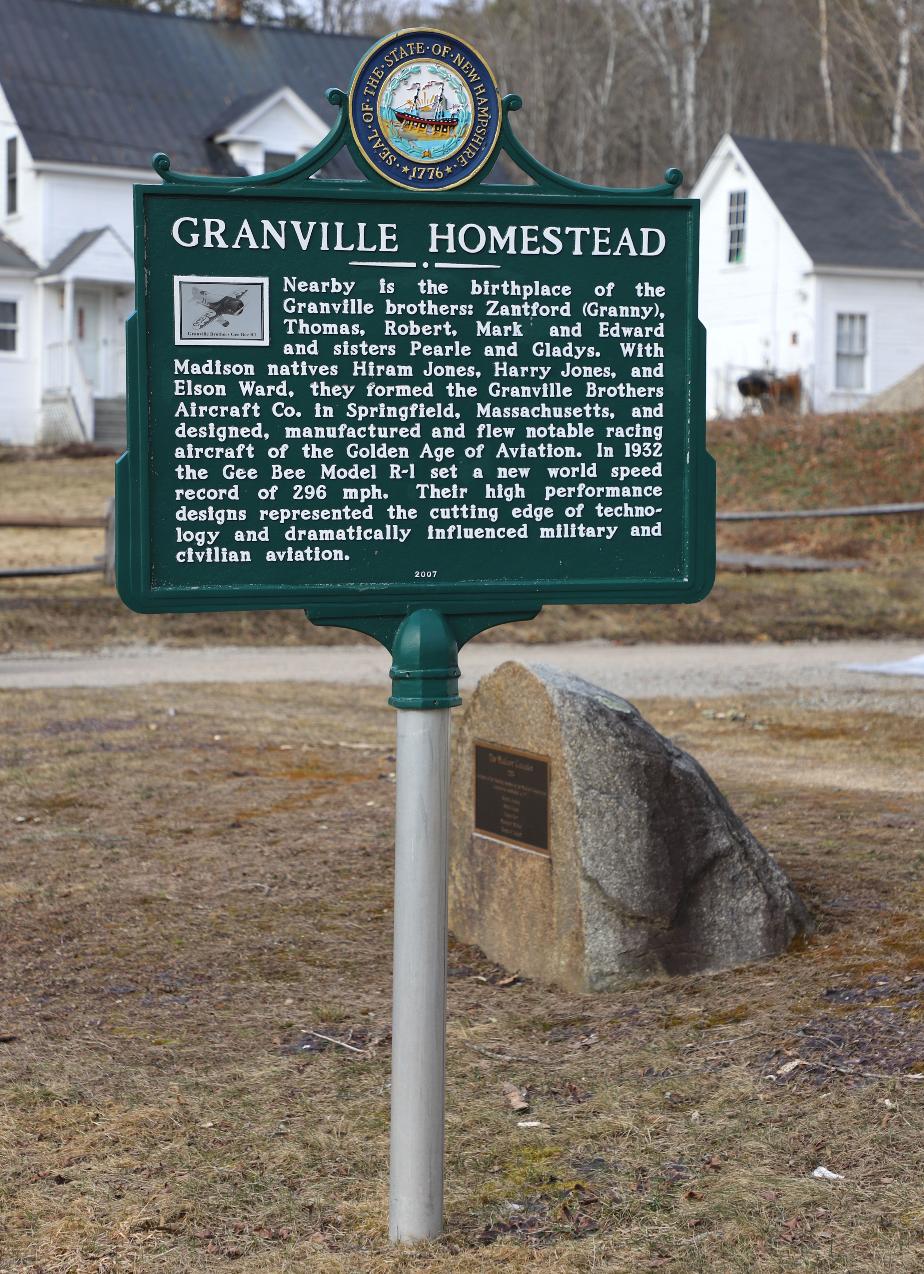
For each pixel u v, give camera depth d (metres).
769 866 5.47
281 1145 4.27
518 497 3.79
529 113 53.66
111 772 8.74
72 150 34.06
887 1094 4.13
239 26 38.62
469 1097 4.49
